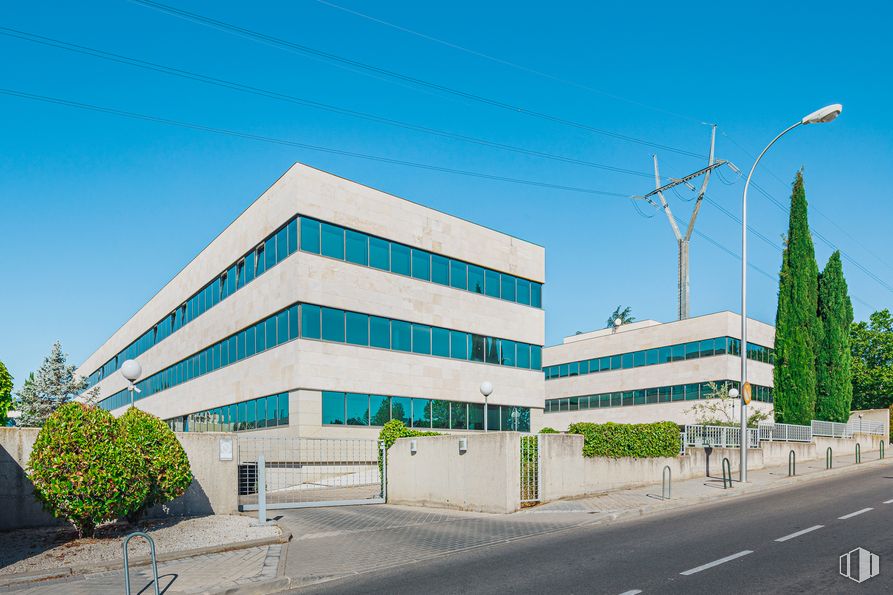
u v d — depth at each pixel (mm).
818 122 18344
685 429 21859
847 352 33781
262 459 13320
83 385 54188
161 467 12320
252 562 9930
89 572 9320
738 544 9953
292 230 27078
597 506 15156
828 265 34312
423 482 17438
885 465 25547
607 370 50938
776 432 26688
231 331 31703
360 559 10188
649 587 7586
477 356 33188
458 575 8844
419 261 31109
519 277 36062
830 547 9469
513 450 15234
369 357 28422
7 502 12531
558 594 7508
